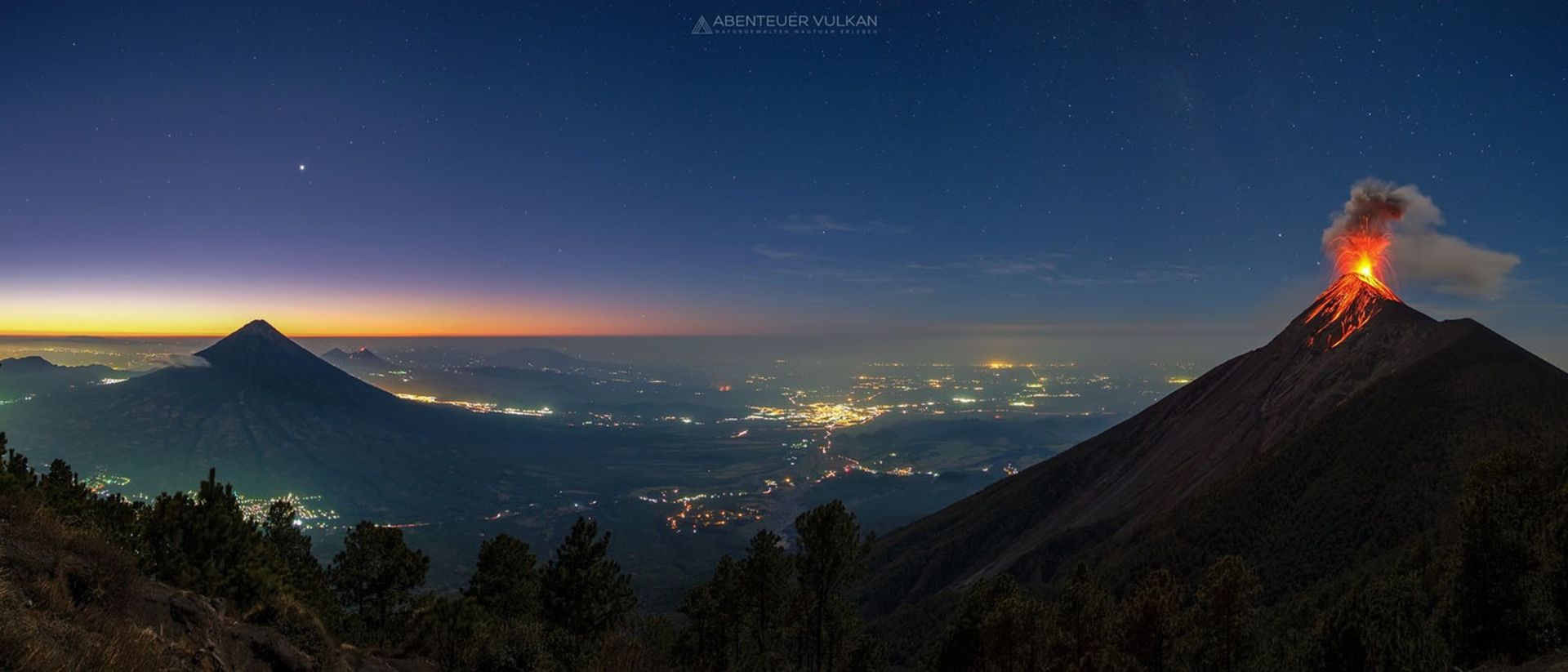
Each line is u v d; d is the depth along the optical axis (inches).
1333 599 1702.8
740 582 1357.0
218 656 382.3
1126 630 1207.6
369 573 1106.1
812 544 1240.8
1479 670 714.2
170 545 594.9
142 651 300.4
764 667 1360.7
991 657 1247.5
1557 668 605.6
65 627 291.6
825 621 1330.0
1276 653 1032.2
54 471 697.6
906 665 2689.5
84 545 390.3
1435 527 2122.3
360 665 570.3
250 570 577.6
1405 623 643.5
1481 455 2716.5
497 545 1160.8
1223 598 1208.8
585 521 1198.9
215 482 677.9
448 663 662.5
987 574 3961.6
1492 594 751.7
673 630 1389.0
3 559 331.6
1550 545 725.9
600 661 832.9
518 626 774.5
